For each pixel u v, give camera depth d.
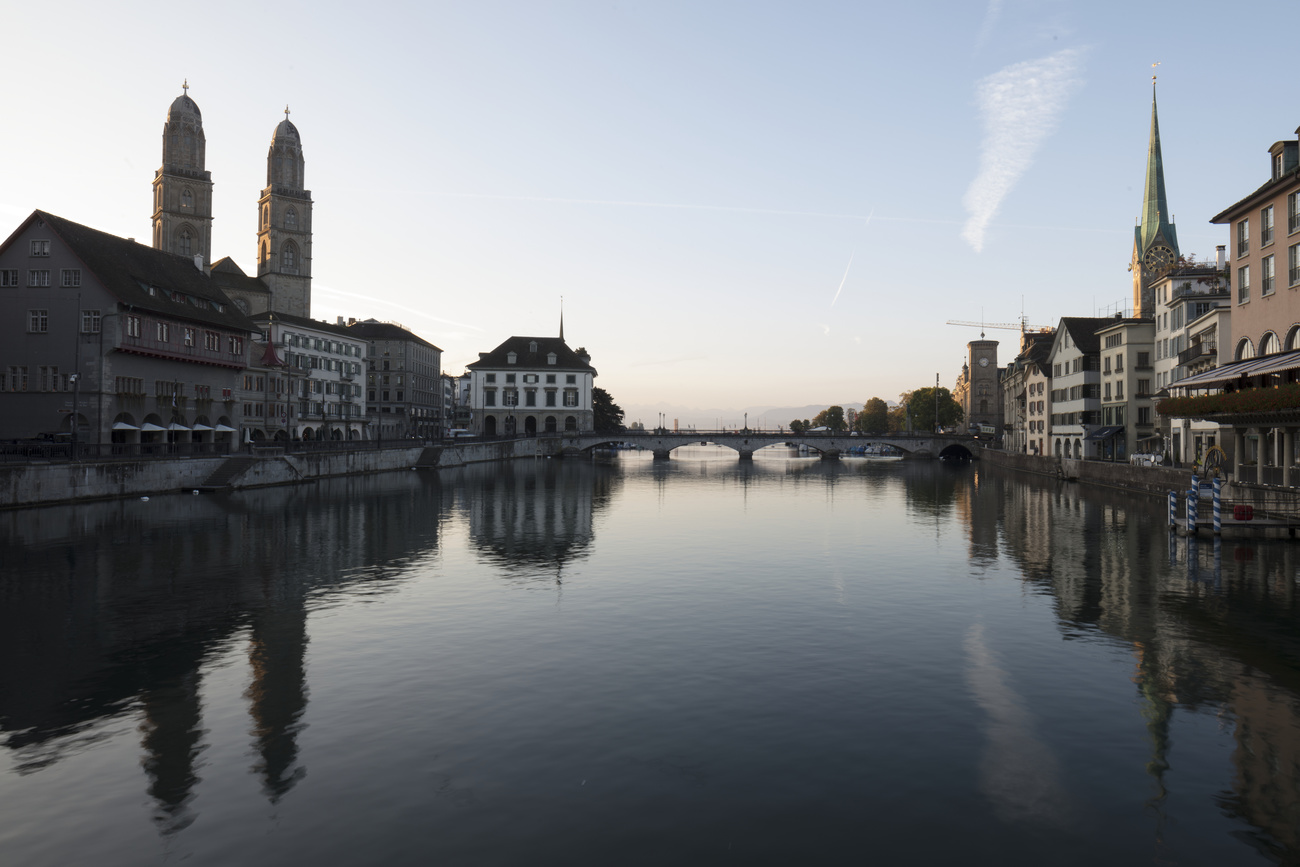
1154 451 72.31
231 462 60.03
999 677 17.19
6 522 39.50
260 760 13.20
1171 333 69.69
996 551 34.22
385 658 18.70
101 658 18.78
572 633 20.86
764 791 12.02
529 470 98.12
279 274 123.75
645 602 24.53
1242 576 27.72
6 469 41.97
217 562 30.95
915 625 21.62
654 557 32.97
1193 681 16.88
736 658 18.59
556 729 14.38
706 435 133.75
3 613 22.97
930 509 52.75
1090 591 25.75
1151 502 53.25
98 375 56.06
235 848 10.60
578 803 11.68
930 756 13.21
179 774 12.70
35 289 56.97
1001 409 164.50
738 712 15.16
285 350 95.44
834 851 10.41
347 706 15.59
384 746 13.70
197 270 74.56
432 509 50.25
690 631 21.05
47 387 56.69
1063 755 13.26
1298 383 35.16
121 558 31.41
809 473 98.81
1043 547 34.94
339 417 111.94
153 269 66.25
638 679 17.12
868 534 40.28
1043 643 19.78
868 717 14.91
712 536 39.53
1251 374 39.53
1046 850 10.44
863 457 160.62
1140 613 22.72
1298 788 12.06
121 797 12.01
